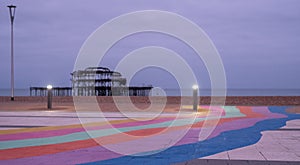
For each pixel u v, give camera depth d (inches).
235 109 847.7
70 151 326.3
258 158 291.0
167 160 288.2
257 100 1152.8
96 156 304.0
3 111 775.7
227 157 297.0
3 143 369.4
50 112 756.0
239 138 405.7
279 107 930.1
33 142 376.2
